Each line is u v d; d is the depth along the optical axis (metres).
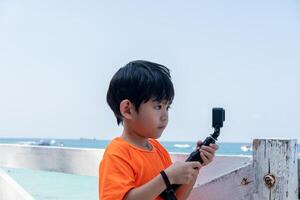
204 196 1.77
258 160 1.64
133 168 1.42
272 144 1.61
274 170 1.60
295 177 1.62
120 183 1.36
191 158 1.44
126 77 1.45
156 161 1.52
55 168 2.81
